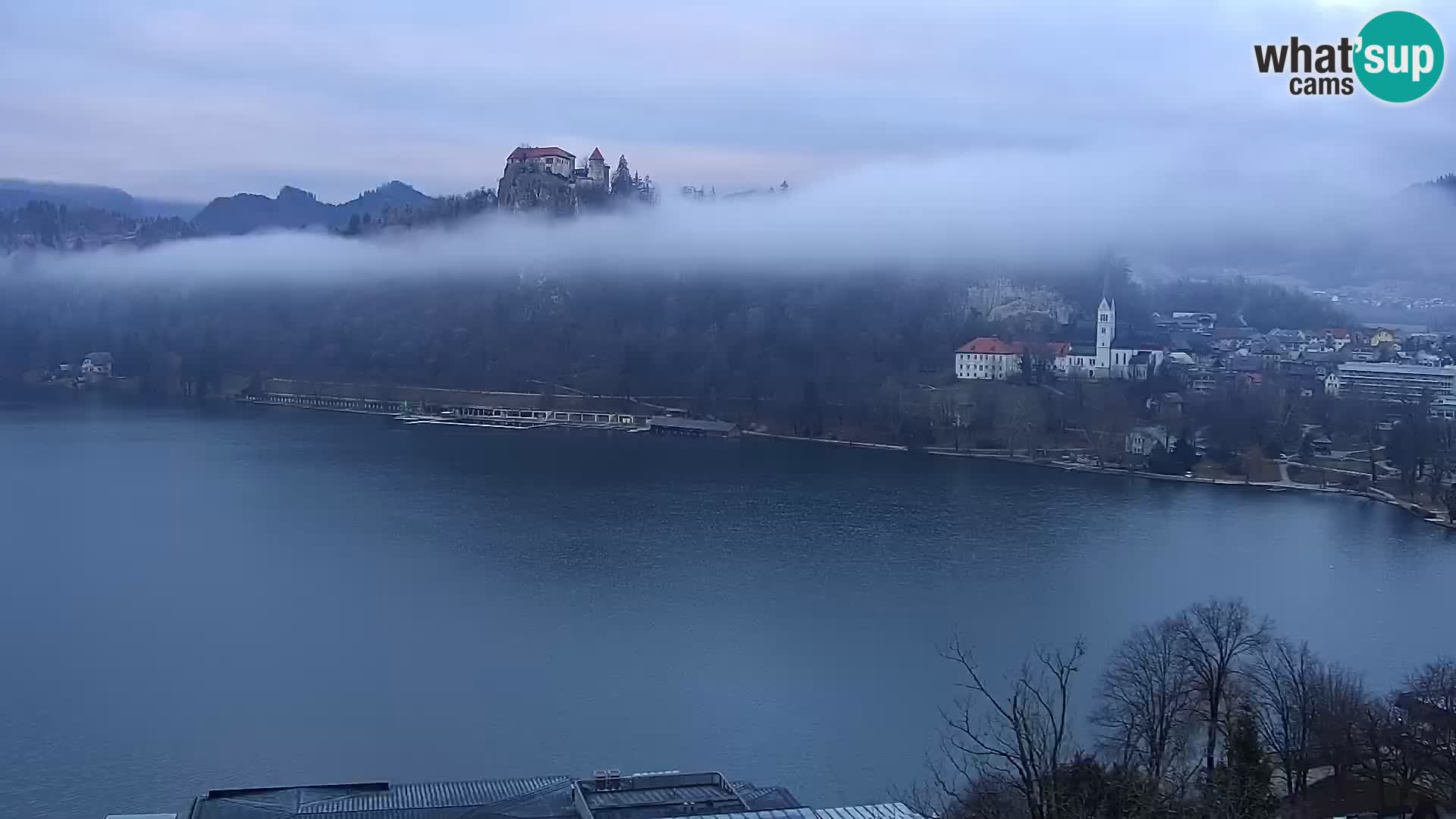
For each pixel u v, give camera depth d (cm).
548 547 16375
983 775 7731
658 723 10119
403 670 11394
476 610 13338
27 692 10862
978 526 17988
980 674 11138
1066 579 14688
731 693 10762
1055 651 11775
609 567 15225
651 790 7294
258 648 12088
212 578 14788
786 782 9006
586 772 9206
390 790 7419
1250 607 13500
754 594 13975
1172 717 8400
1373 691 10638
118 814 8550
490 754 9550
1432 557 16375
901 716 10200
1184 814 6294
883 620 12900
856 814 6462
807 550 16225
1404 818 7725
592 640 12262
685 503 19912
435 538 16925
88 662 11662
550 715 10312
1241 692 8575
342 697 10738
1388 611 13512
